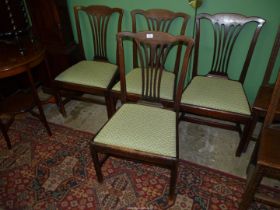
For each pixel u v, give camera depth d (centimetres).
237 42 179
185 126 206
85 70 201
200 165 169
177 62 186
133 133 131
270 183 155
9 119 203
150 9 180
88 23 219
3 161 176
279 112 133
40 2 196
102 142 131
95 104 239
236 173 162
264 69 183
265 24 165
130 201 146
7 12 206
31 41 193
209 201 145
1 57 164
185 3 178
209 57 194
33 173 166
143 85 150
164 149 123
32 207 144
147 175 162
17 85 254
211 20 168
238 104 154
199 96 162
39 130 206
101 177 154
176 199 146
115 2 199
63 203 146
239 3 164
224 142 189
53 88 206
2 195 151
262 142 119
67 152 182
